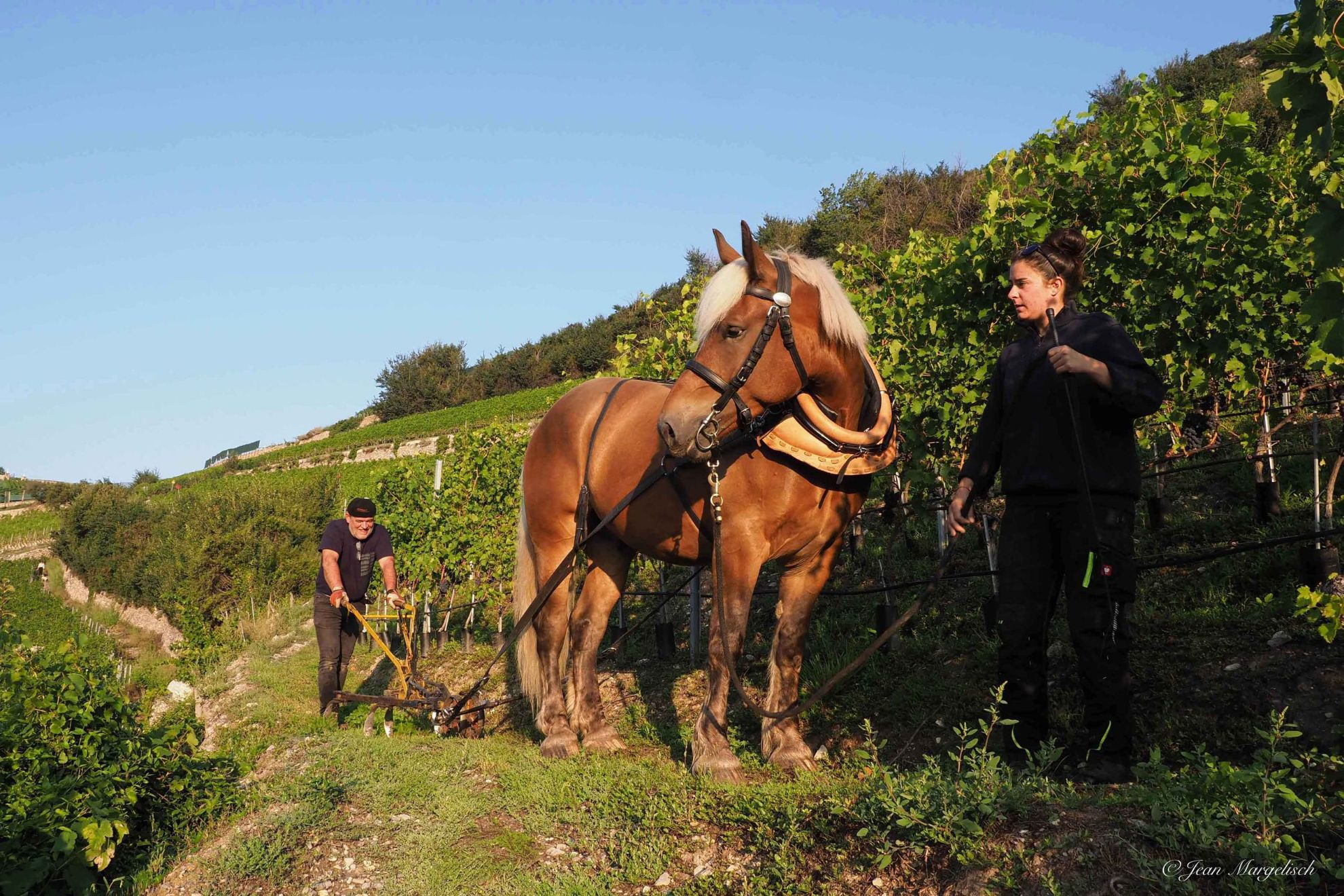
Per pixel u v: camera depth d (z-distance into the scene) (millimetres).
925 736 4391
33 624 27828
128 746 4562
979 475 3684
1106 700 3316
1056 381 3410
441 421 56312
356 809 4316
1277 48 2340
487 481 8844
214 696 8633
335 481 23609
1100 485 3312
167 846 4363
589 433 4945
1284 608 4453
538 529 5203
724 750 4117
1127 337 3322
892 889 2883
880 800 3174
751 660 6164
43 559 39938
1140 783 3090
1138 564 4758
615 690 6340
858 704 4938
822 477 3902
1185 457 5609
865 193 49188
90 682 4742
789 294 3699
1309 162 4574
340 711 6711
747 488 3928
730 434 3826
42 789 3980
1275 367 5945
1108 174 4672
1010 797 2955
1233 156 4562
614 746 4953
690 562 4504
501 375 74438
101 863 3891
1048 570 3514
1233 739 3633
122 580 27328
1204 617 4645
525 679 5336
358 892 3598
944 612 5871
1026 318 3533
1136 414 3225
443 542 8922
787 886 3072
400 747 5184
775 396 3705
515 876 3551
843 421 3930
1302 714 3584
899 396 5602
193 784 4672
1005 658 3596
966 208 38062
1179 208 4715
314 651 10016
